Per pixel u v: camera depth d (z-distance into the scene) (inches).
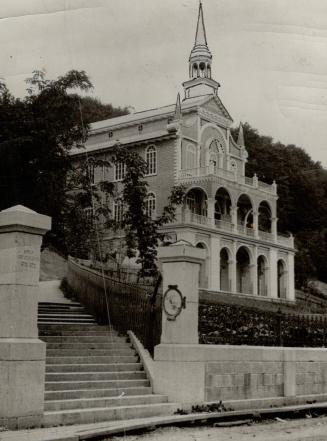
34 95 675.4
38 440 327.6
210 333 600.7
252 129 2723.9
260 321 632.4
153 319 570.6
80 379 491.2
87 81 693.3
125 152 996.6
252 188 2299.5
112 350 563.5
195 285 526.6
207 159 2266.2
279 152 2711.6
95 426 391.9
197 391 496.4
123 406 453.1
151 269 981.2
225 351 526.9
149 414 459.8
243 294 2126.0
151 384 513.3
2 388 377.1
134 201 998.4
